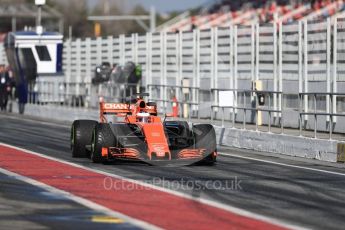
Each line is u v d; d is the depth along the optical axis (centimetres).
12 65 14038
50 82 12606
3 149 7019
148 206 3938
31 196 4241
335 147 6359
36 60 13725
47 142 7862
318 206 4028
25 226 3422
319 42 8412
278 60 9150
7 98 14200
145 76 12225
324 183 4922
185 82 10544
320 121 8006
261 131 7600
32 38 13712
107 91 11469
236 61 9956
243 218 3650
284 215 3753
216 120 9244
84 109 11450
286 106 8831
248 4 17038
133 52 12594
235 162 6216
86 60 14362
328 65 8238
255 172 5497
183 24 19975
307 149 6712
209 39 10512
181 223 3497
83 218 3612
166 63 11581
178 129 5972
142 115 5931
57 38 13888
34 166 5650
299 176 5291
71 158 6244
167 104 10638
